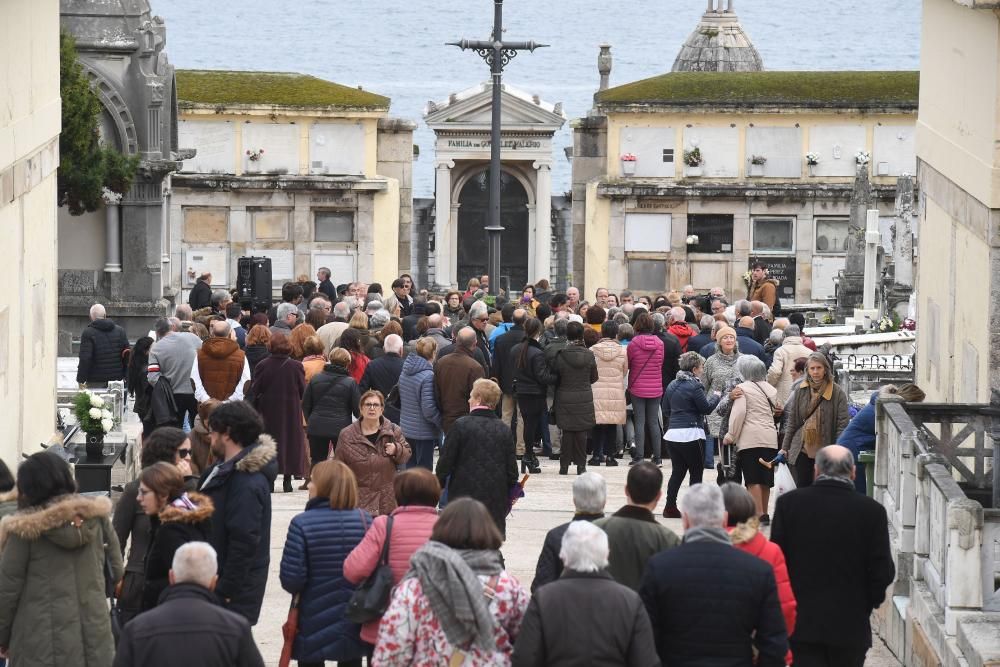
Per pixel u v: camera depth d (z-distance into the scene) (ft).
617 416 164.04
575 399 156.76
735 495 76.48
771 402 131.34
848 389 173.78
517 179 390.42
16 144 126.11
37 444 138.62
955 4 132.26
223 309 196.95
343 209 352.08
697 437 139.64
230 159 348.18
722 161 355.36
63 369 217.97
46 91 141.38
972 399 125.39
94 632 76.38
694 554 70.54
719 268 357.82
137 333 266.77
